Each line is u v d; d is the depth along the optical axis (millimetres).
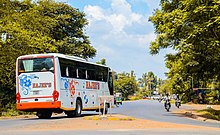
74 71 27047
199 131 17719
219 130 18609
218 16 25094
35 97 24719
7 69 35344
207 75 34438
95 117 24625
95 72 30531
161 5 31797
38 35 37938
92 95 29625
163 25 29953
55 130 17812
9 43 35188
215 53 28922
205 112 34375
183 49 29656
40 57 24969
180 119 27531
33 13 39438
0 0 36969
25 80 24984
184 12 27391
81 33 57938
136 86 125188
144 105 59781
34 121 23797
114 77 35594
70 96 26109
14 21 37438
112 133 16266
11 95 37938
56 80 24578
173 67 50031
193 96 65750
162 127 19719
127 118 24141
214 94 62750
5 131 17297
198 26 26250
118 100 58844
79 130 17781
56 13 55719
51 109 24906
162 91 109938
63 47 53688
